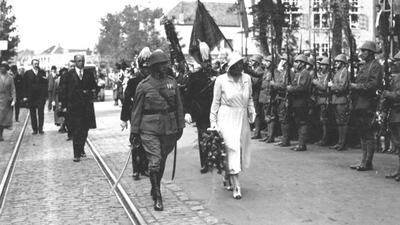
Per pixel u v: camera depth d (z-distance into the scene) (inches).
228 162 287.6
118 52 2536.9
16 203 293.1
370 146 353.1
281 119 476.7
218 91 293.4
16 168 403.2
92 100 443.2
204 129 358.6
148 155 277.6
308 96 447.5
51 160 440.1
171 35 418.3
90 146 514.6
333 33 725.3
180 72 422.6
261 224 239.0
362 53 353.4
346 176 337.4
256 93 532.4
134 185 331.3
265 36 788.0
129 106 336.2
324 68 478.3
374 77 344.5
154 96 278.1
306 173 349.4
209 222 243.9
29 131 682.8
